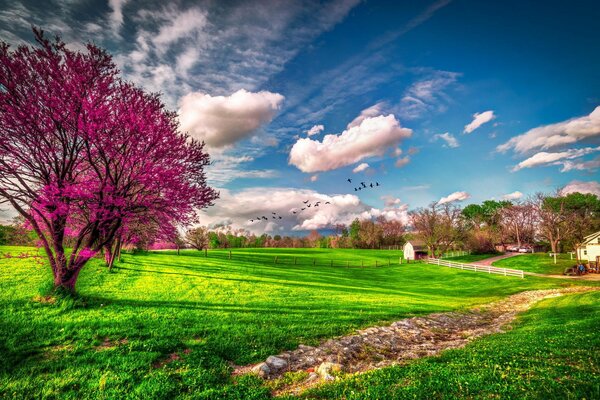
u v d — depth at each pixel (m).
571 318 17.23
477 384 7.14
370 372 9.51
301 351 12.78
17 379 8.83
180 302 20.31
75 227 20.78
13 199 16.58
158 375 9.37
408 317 20.83
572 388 6.45
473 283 48.72
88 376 9.27
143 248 53.94
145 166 18.25
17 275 24.50
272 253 93.56
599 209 98.25
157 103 20.08
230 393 8.52
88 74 17.03
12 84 15.07
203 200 20.70
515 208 109.38
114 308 17.09
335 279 43.91
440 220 93.94
